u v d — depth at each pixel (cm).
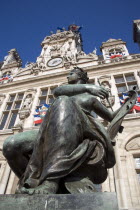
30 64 2386
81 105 205
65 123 163
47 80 1886
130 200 794
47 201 120
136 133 1091
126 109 213
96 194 123
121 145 1050
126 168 934
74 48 2430
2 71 2648
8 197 125
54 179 139
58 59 2256
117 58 1969
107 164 190
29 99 1691
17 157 197
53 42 2702
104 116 222
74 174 164
